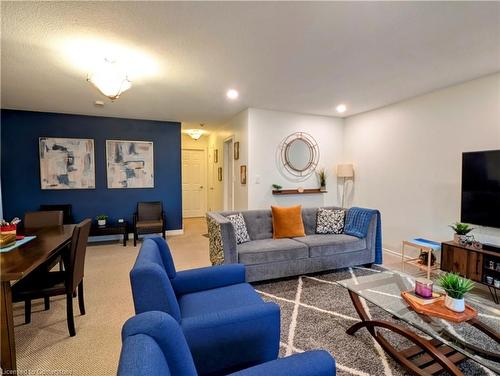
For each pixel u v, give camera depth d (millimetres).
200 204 8109
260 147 4496
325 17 1867
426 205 3654
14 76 2877
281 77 3000
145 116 4980
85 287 2936
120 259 3922
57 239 2359
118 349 1913
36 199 4625
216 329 1304
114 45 2236
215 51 2369
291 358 983
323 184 4910
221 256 2795
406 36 2129
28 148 4539
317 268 3215
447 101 3371
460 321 1577
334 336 2037
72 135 4770
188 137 7852
